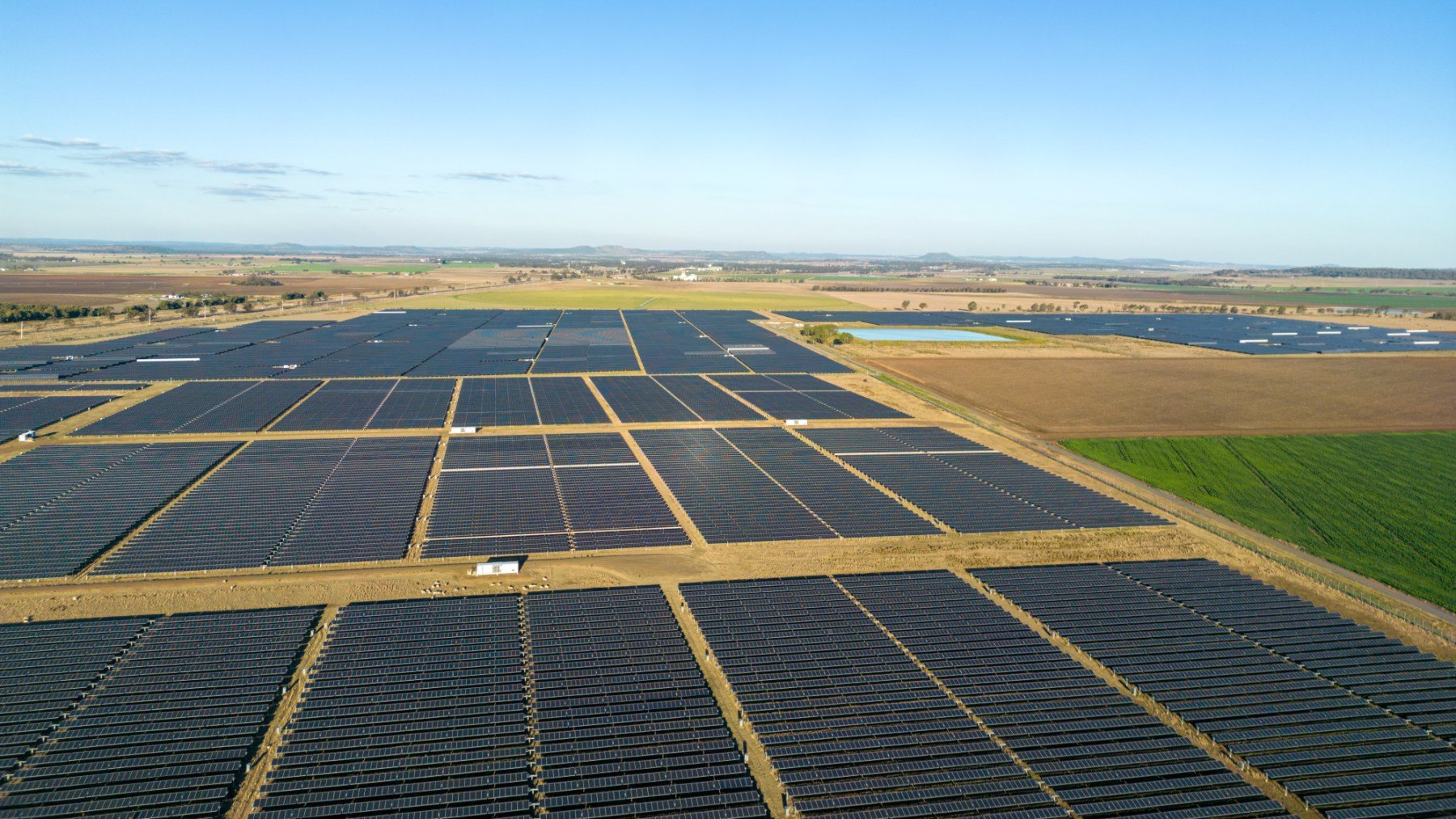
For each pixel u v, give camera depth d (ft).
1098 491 287.89
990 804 123.03
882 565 212.84
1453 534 254.68
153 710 139.44
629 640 167.12
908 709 145.89
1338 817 121.70
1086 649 169.58
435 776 125.49
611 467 290.97
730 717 144.46
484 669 154.61
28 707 138.62
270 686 148.15
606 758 130.31
